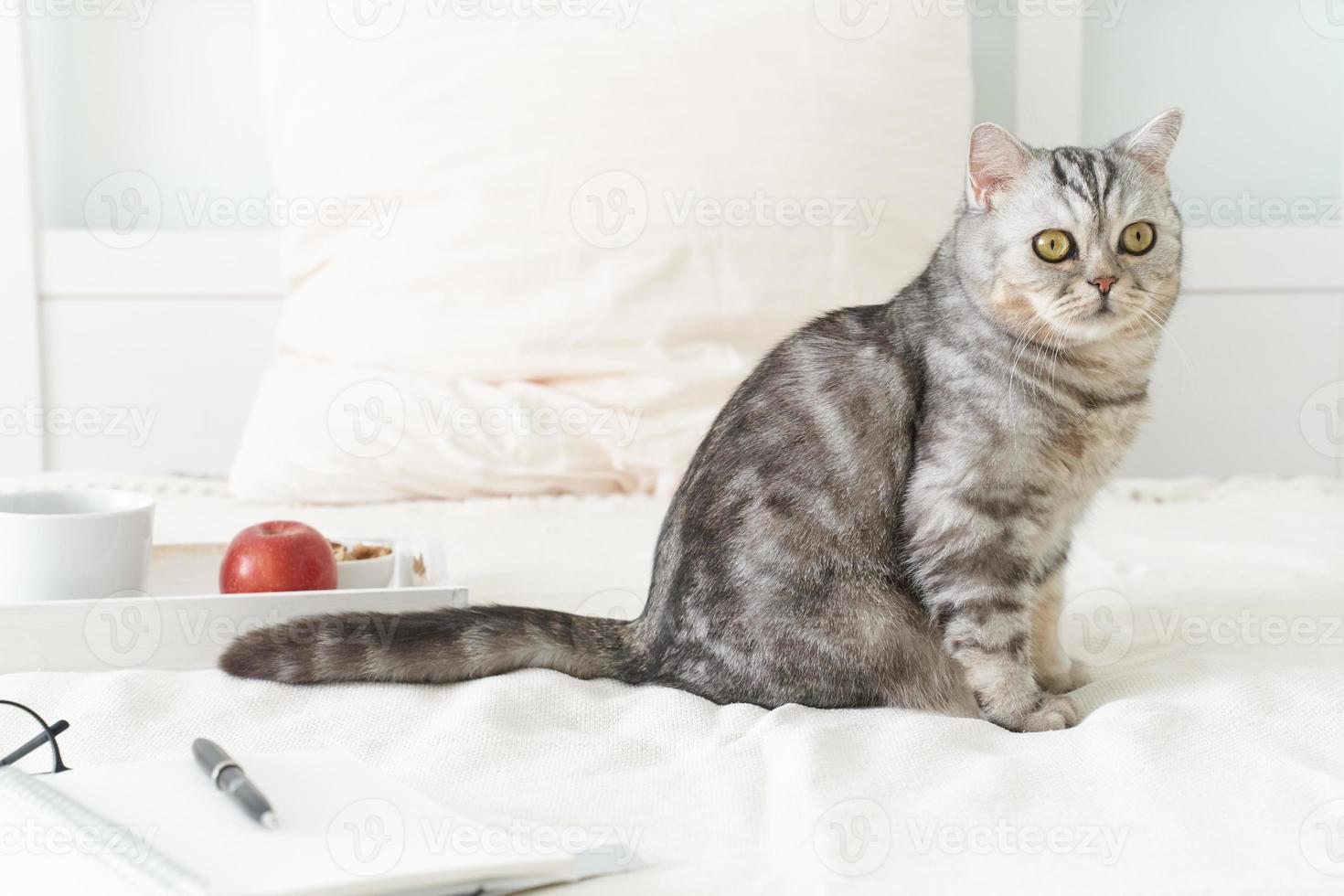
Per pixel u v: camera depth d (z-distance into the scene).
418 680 1.35
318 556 1.53
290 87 2.38
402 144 2.30
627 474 2.20
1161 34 2.79
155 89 2.77
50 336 2.78
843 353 1.42
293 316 2.38
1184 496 2.32
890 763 1.08
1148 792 1.00
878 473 1.35
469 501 2.16
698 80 2.29
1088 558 1.87
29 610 1.39
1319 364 2.82
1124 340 1.36
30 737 1.17
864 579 1.34
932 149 2.38
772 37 2.33
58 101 2.76
